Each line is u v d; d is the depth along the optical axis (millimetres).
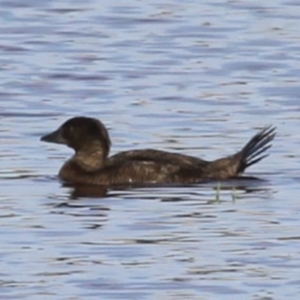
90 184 22453
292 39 33844
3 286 17484
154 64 31484
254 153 22859
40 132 25812
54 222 20078
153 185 22422
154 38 33938
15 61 31734
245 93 29047
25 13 36406
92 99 28562
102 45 33250
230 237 19344
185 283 17578
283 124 26484
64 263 18312
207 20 35625
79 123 23188
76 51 32688
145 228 19781
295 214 20453
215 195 21688
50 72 30703
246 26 35094
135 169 22609
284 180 22547
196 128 26203
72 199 21453
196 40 33750
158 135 25750
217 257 18516
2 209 20797
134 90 29297
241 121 26734
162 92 29094
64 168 22859
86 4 37375
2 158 23891
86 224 19984
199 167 22750
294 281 17656
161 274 17875
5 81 29875
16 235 19453
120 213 20594
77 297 17109
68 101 28375
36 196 21625
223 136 25609
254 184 22312
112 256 18562
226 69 31141
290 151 24312
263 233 19516
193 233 19531
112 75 30516
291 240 19203
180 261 18359
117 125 26484
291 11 36562
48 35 34250
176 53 32500
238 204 21031
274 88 29500
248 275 17859
